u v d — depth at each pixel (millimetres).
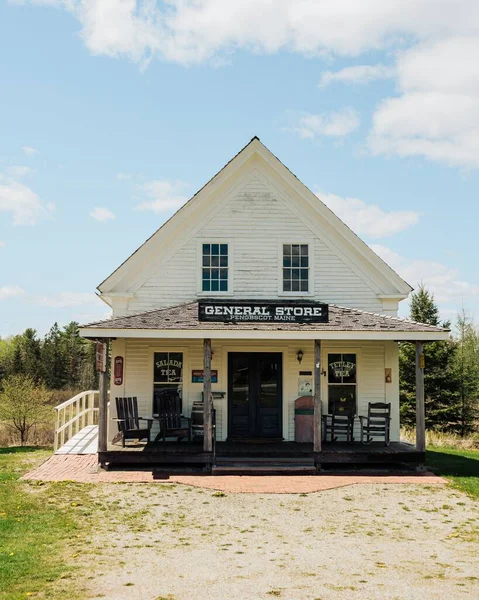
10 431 28766
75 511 10602
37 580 7008
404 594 6699
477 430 30531
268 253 17688
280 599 6488
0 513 10250
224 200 17750
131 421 15562
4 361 60906
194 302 17234
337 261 17812
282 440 17016
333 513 10906
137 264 17422
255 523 10141
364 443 16391
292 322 15344
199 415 16719
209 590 6754
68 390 58344
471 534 9586
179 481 13438
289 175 17719
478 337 36875
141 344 17281
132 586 6863
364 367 17547
